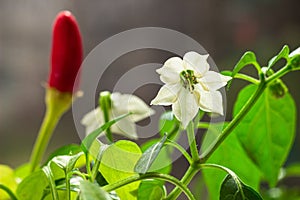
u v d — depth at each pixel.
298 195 0.32
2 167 0.27
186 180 0.22
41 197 0.24
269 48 0.54
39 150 0.29
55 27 0.28
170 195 0.23
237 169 0.26
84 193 0.20
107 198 0.20
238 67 0.23
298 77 0.52
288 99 0.25
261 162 0.26
